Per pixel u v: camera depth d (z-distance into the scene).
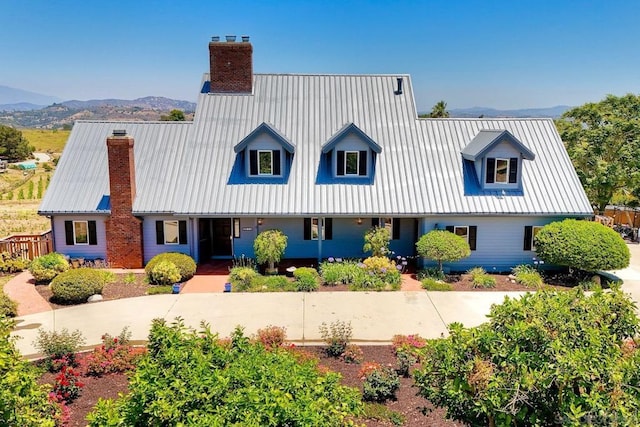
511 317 6.57
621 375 5.34
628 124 31.84
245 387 6.17
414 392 10.32
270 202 21.33
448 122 24.80
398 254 23.23
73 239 21.84
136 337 14.02
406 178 22.30
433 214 20.94
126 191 21.11
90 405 9.88
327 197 21.55
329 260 21.53
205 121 24.33
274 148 21.94
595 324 6.33
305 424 5.63
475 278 19.55
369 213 20.98
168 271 19.14
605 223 28.31
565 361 5.42
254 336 13.39
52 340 11.99
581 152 32.78
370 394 9.90
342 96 25.66
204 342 7.30
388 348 13.02
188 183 22.00
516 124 24.80
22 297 17.75
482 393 6.00
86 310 16.39
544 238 19.86
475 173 22.47
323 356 12.41
